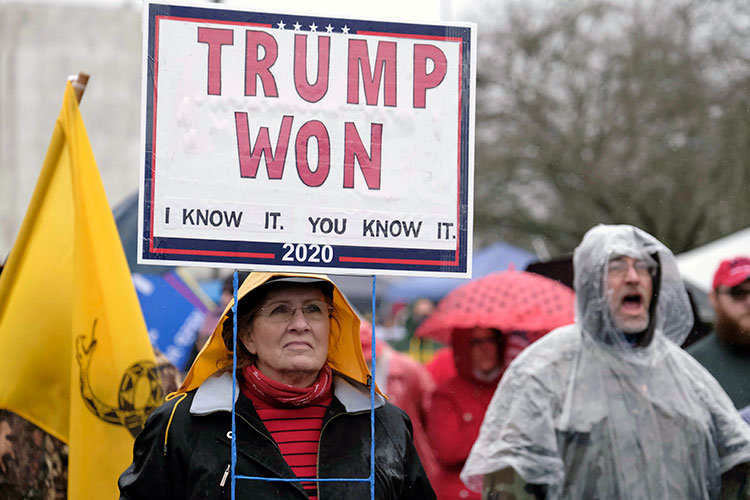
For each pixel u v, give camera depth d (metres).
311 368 3.48
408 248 3.58
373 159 3.58
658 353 4.61
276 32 3.54
